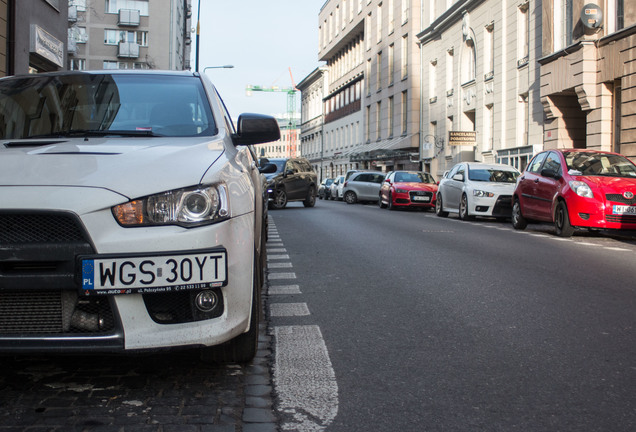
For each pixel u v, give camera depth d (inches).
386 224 618.5
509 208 687.7
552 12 965.8
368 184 1301.7
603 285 270.7
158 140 161.6
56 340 124.7
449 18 1486.2
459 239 462.0
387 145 2042.3
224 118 187.6
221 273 130.6
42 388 138.1
